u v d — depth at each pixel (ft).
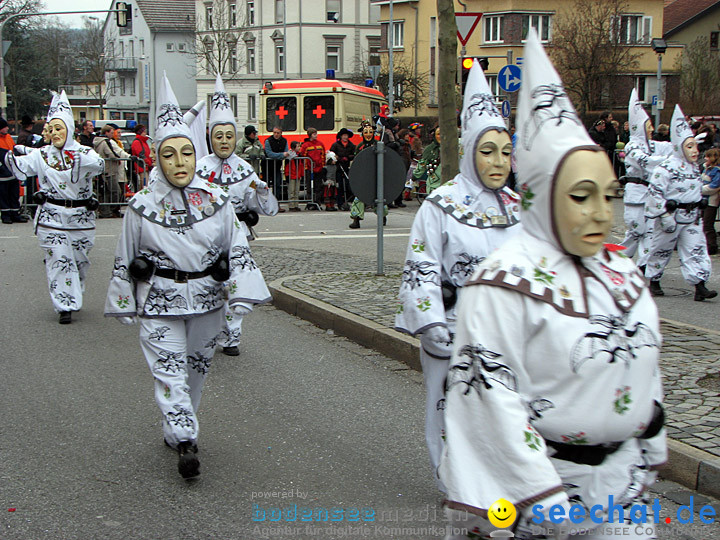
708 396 18.02
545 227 8.18
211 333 16.33
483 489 7.72
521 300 7.93
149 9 224.12
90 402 19.90
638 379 8.18
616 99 133.39
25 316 29.32
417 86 147.84
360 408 19.47
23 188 57.41
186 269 15.62
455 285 13.52
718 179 43.27
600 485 8.27
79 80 242.58
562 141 8.08
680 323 25.77
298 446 17.03
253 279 15.74
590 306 8.06
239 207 26.27
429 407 13.74
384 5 156.66
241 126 198.49
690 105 125.49
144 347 15.64
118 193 57.77
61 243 28.07
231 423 18.47
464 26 44.01
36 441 17.22
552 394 8.02
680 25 154.10
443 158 28.04
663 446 8.73
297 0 186.80
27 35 175.11
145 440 17.42
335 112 76.13
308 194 65.00
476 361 7.90
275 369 22.72
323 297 29.48
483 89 13.80
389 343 23.97
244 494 14.66
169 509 13.99
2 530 13.07
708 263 32.14
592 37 123.44
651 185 32.14
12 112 170.19
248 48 195.42
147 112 230.68
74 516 13.66
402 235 49.90
